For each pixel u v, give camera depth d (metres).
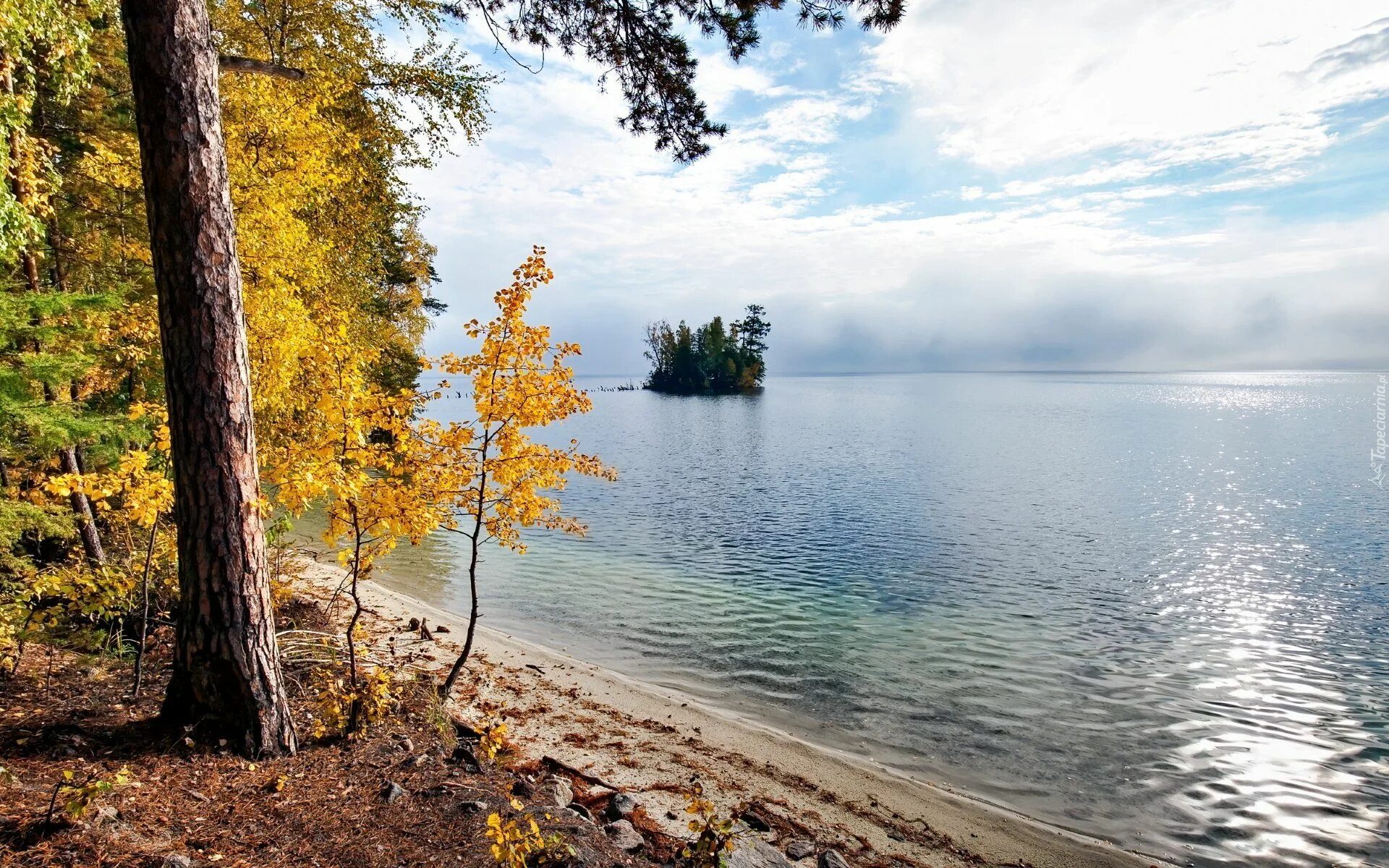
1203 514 24.36
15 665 5.65
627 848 4.13
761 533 20.70
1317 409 93.38
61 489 5.16
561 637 10.96
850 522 22.53
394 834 3.73
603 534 20.31
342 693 5.38
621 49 7.34
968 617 12.94
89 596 6.04
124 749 4.34
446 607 12.23
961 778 6.97
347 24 12.98
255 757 4.48
